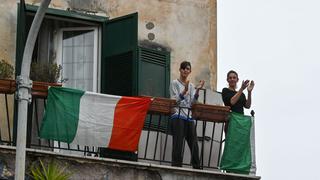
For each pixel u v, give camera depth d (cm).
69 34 3934
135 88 3812
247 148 3703
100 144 3566
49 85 3550
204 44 4038
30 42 3058
